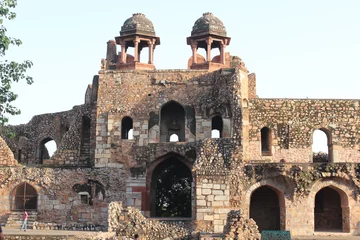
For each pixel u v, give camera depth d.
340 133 35.88
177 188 40.75
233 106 33.78
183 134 38.81
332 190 35.47
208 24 39.56
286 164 31.88
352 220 31.62
